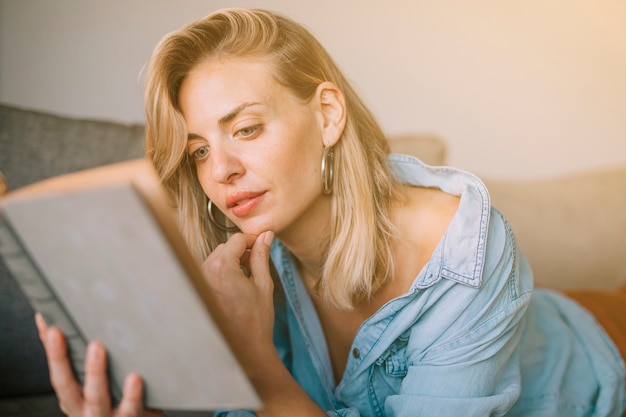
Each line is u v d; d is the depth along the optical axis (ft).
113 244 1.76
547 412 3.67
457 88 6.87
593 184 6.23
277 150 2.86
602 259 5.97
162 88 2.86
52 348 2.14
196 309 1.84
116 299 1.91
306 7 6.28
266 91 2.85
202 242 3.34
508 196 5.93
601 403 3.90
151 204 1.78
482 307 3.05
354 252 3.17
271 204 2.90
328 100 3.05
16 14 5.74
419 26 6.62
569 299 4.66
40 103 5.90
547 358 3.94
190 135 2.92
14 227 1.81
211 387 2.06
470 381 2.99
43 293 2.01
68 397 2.28
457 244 3.01
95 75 5.95
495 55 6.90
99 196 1.66
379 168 3.32
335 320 3.63
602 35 7.09
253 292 2.70
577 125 7.31
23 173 4.25
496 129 7.08
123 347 2.07
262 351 2.67
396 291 3.34
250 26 2.91
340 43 6.45
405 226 3.31
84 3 5.84
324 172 3.07
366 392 3.34
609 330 4.34
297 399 2.73
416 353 3.14
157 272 1.78
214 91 2.81
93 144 4.50
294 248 3.31
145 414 2.55
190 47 2.84
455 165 7.03
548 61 7.06
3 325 4.13
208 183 2.96
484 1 6.76
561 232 5.87
